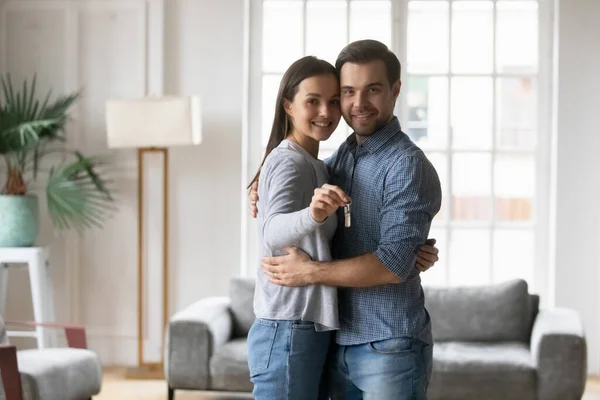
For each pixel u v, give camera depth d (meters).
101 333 6.99
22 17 6.95
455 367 5.34
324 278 2.92
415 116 6.86
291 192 2.95
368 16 6.82
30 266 6.40
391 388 3.00
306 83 3.07
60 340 6.99
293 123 3.15
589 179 6.66
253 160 6.96
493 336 5.91
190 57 6.90
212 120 6.89
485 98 6.82
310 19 6.86
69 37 6.91
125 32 6.90
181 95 6.91
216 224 6.91
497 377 5.32
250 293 6.14
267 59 6.91
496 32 6.79
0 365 4.69
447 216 6.87
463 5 6.80
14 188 6.54
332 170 3.24
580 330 5.38
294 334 3.00
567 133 6.66
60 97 6.95
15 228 6.42
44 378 4.81
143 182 6.91
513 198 6.86
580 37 6.64
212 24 6.88
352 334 3.05
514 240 6.86
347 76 3.05
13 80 6.96
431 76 6.83
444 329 5.93
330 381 3.22
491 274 6.86
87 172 6.79
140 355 6.66
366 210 3.07
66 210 6.57
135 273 6.97
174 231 6.93
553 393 5.29
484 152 6.83
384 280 2.92
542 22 6.78
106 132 6.93
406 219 2.94
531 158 6.84
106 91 6.93
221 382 5.61
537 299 6.05
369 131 3.09
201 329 5.62
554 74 6.73
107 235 6.97
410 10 6.81
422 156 3.03
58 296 7.00
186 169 6.91
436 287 6.06
